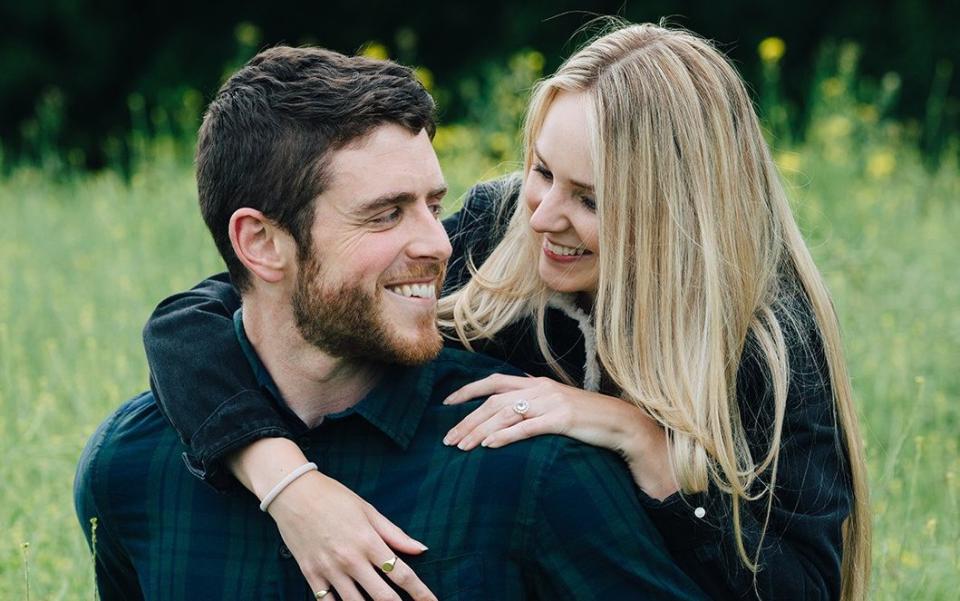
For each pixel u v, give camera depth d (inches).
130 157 456.8
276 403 88.3
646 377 91.3
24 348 185.6
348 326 83.7
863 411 165.6
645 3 447.8
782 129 316.8
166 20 475.2
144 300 206.1
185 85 460.1
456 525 84.1
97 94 469.1
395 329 83.8
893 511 135.3
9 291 215.9
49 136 455.8
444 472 85.5
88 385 160.4
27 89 458.3
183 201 265.9
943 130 419.2
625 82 95.2
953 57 440.1
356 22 480.1
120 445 91.0
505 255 103.8
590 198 96.2
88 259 239.9
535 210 100.2
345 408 88.2
